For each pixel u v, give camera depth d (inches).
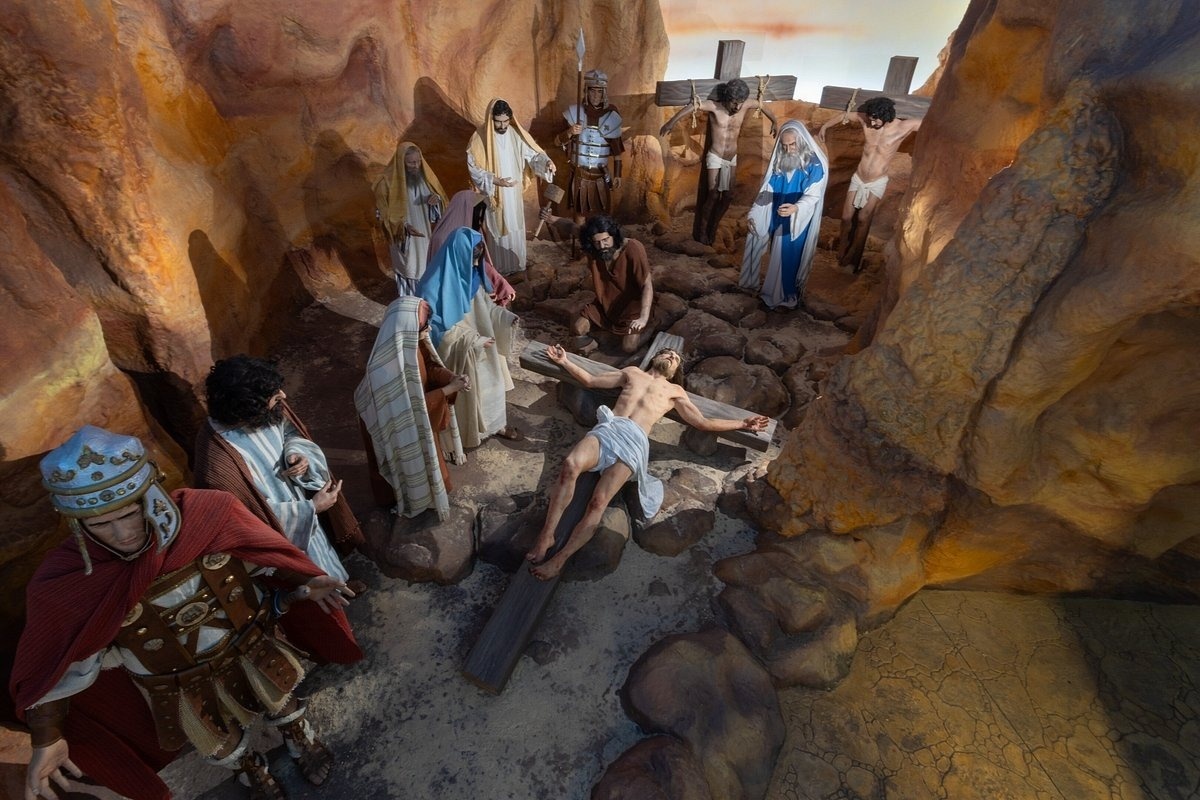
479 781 120.6
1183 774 132.3
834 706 140.6
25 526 109.9
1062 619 160.6
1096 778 131.4
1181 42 89.2
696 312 243.6
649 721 126.2
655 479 166.6
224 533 88.0
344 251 253.9
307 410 199.2
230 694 98.3
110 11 128.8
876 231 319.9
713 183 277.4
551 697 132.9
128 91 139.1
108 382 128.6
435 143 271.1
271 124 211.6
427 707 130.6
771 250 241.9
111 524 75.4
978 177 155.1
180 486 150.2
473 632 144.0
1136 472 123.1
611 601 150.4
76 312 120.9
